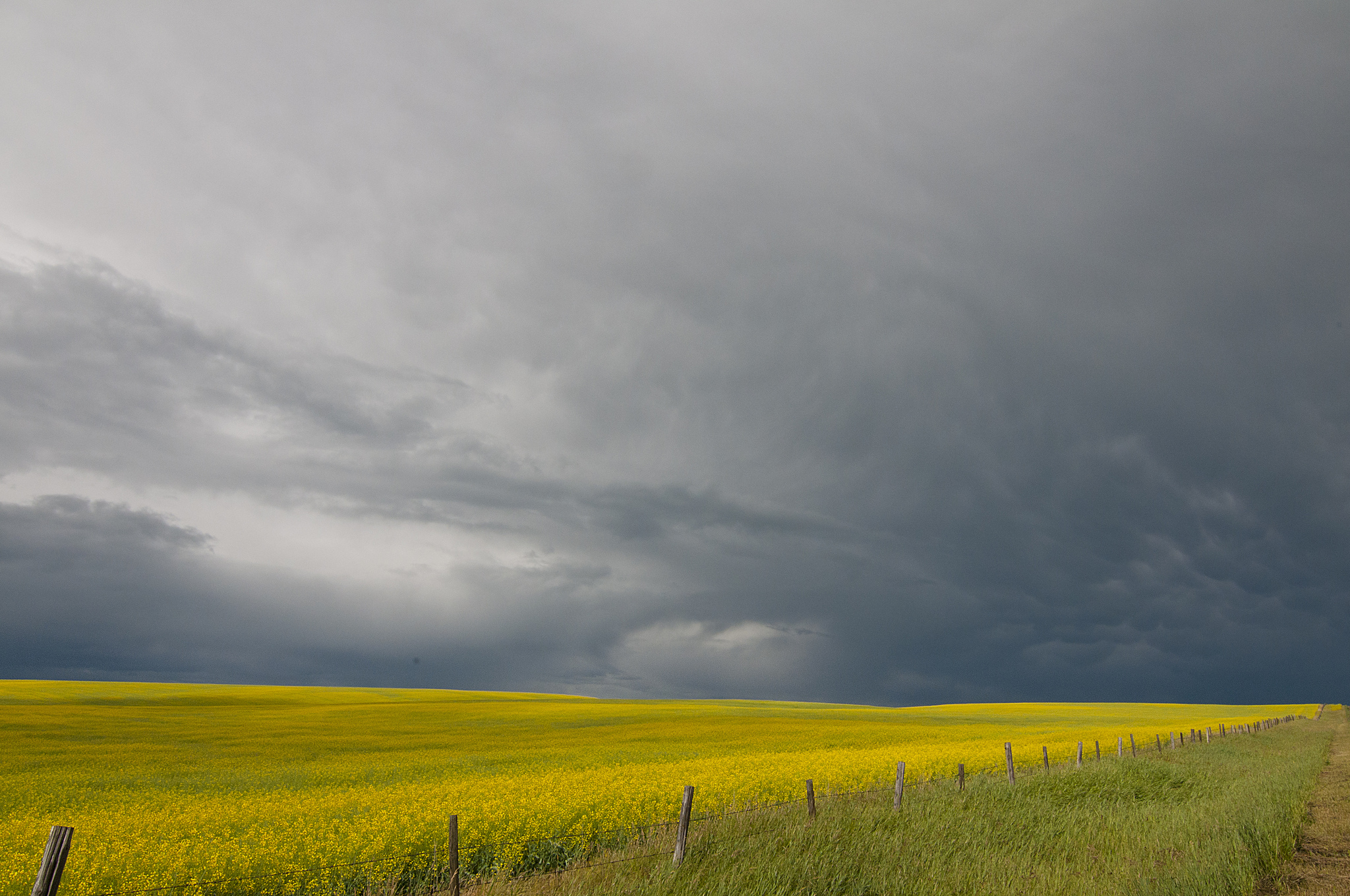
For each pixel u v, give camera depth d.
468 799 15.93
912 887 8.62
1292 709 109.94
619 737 47.03
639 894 8.12
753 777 18.72
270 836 12.59
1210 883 8.15
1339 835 12.43
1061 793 15.29
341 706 80.19
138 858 11.30
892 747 29.84
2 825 13.72
